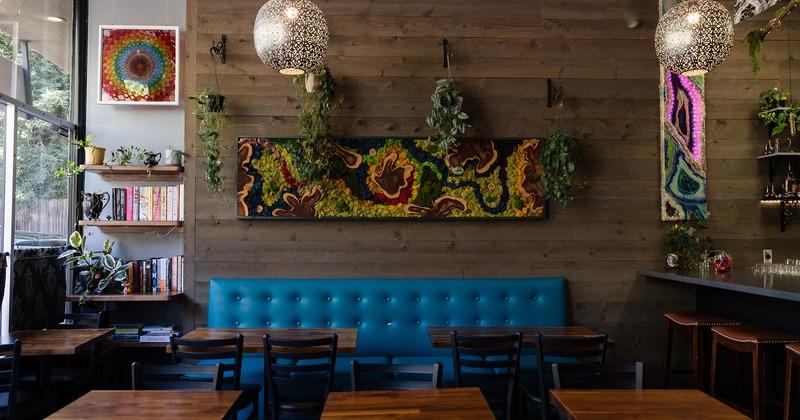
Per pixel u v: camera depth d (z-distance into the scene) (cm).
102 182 487
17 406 306
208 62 456
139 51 484
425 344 441
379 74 461
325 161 438
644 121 473
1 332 400
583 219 466
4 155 410
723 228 476
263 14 329
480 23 468
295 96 458
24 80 432
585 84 471
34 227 443
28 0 436
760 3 482
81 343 327
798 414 365
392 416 202
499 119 465
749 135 481
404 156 456
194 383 254
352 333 366
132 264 452
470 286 449
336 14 462
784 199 459
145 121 493
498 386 376
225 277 451
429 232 460
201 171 455
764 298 396
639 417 199
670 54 325
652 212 470
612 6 475
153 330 434
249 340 343
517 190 460
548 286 452
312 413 310
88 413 208
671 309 468
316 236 455
